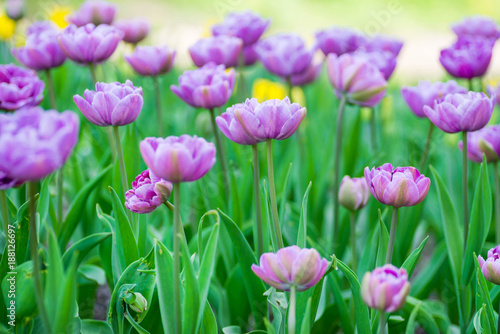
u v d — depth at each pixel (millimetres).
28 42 2336
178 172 1950
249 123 2051
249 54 2623
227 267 2303
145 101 2783
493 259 2074
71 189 2512
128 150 2275
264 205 2195
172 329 2041
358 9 7723
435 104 2186
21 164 1871
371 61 2438
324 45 2607
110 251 2219
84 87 2811
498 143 2223
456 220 2232
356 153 2555
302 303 2090
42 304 1969
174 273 1995
